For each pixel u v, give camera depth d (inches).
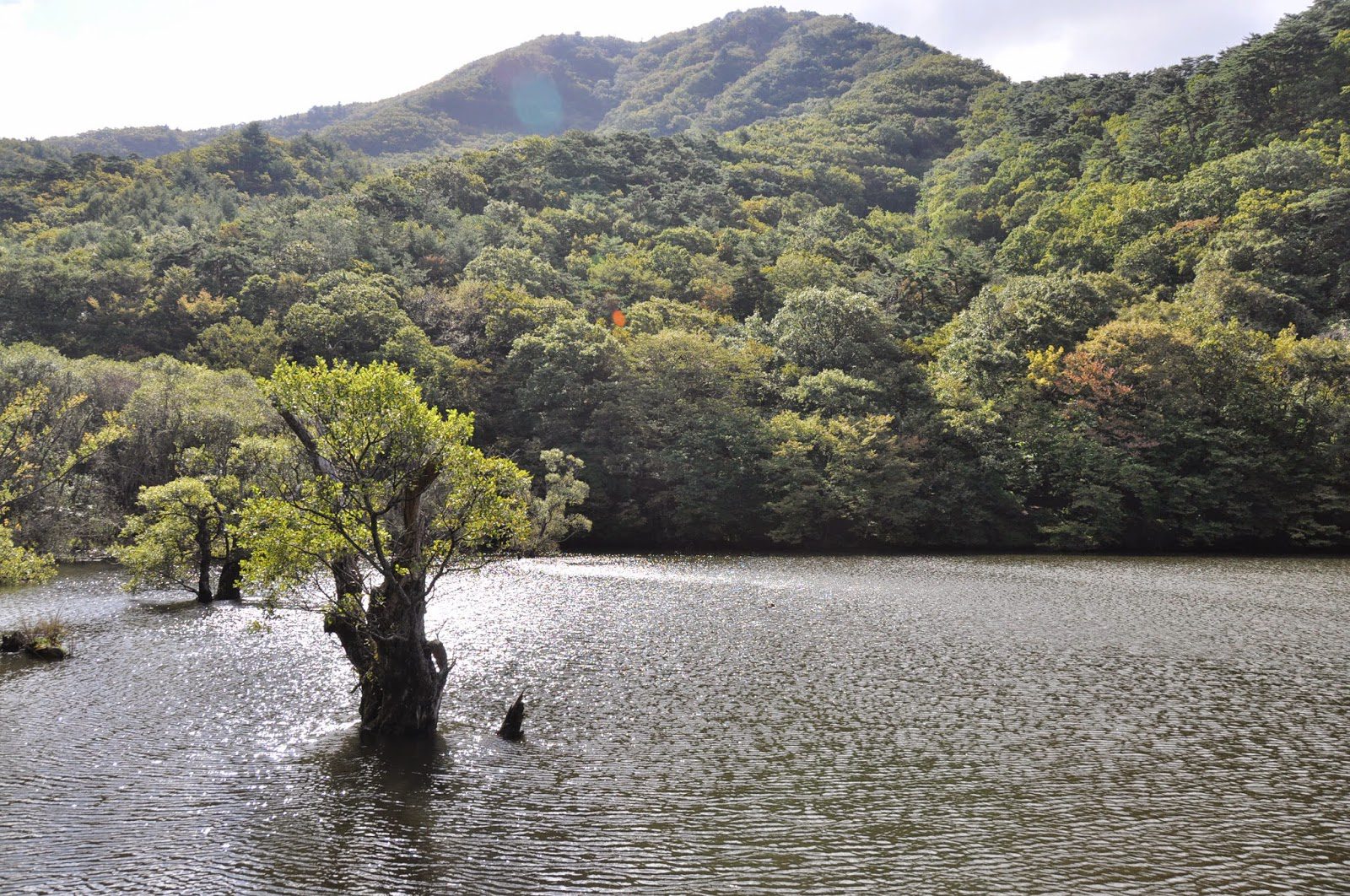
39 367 2849.4
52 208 6727.4
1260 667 1253.1
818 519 3316.9
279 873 624.1
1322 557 2861.7
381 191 6811.0
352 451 901.8
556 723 1000.9
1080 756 871.7
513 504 986.1
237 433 2541.8
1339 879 606.2
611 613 1781.5
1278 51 5251.0
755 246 6156.5
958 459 3385.8
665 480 3442.4
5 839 682.8
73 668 1275.8
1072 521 3196.4
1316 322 3659.0
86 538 2726.4
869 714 1031.6
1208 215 4510.3
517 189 7554.1
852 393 3543.3
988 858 644.7
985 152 7632.9
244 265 4840.1
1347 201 3978.8
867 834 689.0
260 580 920.3
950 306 4576.8
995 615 1716.3
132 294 4458.7
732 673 1242.6
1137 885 601.6
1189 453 3213.6
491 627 1619.1
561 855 655.1
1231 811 727.7
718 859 647.1
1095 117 6899.6
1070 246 4904.0
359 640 957.2
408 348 3737.7
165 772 834.8
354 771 837.8
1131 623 1609.3
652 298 4817.9
